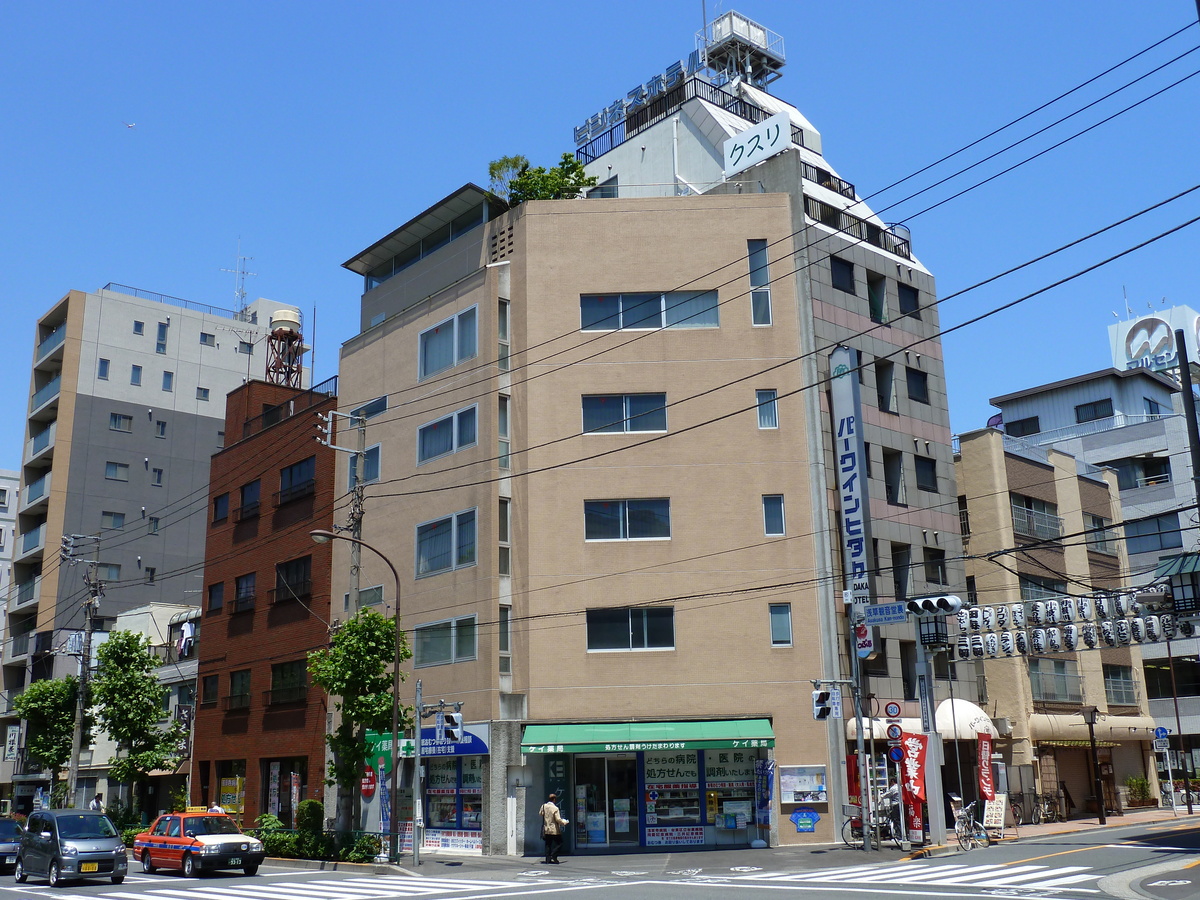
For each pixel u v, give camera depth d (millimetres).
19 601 65938
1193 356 67875
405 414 38531
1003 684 39875
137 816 42594
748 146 38719
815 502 33281
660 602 32688
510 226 36969
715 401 34156
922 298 40250
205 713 46656
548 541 33406
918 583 36438
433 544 36156
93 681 45281
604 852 30781
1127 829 34156
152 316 72750
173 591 69000
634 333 34750
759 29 54125
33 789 59969
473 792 32906
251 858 28438
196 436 72562
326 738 32031
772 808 30844
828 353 35125
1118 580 48188
